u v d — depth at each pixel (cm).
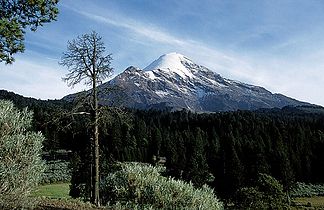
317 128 14888
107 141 7644
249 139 11156
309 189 8519
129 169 1722
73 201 1500
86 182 3366
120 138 7981
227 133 11912
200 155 7575
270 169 8181
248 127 13062
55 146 6919
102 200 1802
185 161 7244
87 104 2075
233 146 8656
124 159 7738
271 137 11431
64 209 1227
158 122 14375
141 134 10331
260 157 7850
